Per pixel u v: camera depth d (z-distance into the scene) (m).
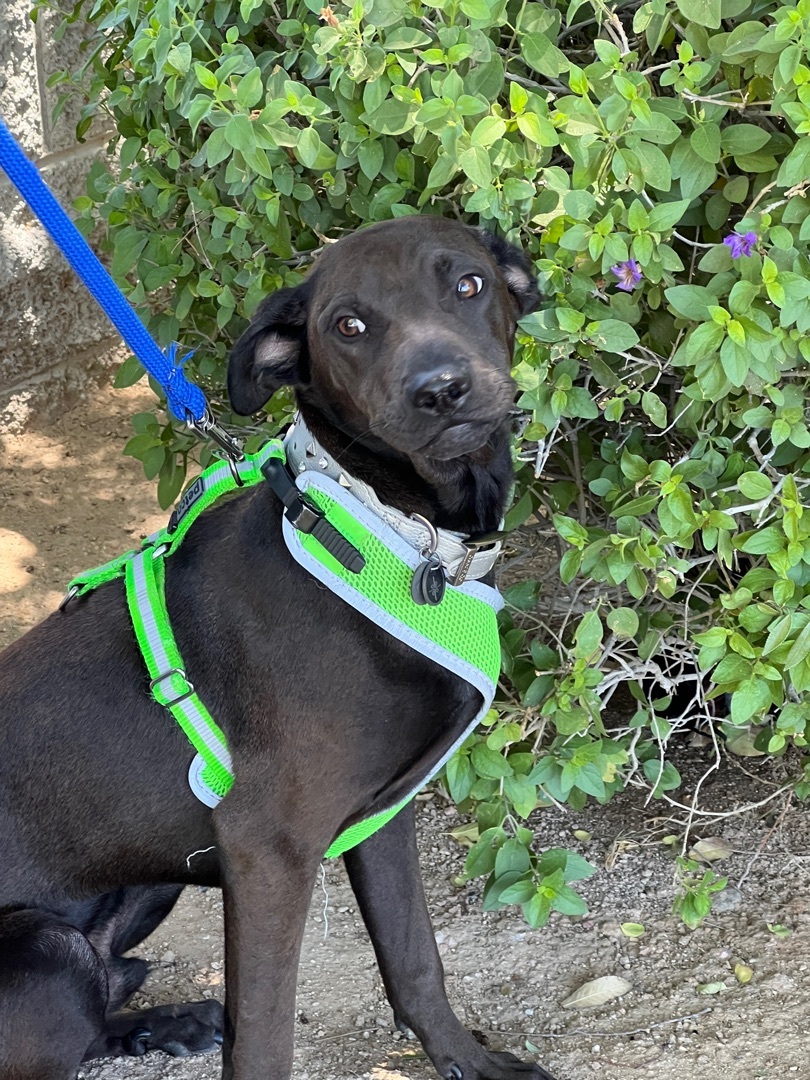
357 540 0.93
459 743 0.99
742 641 1.09
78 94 1.99
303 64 1.12
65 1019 0.95
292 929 0.95
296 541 0.94
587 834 1.34
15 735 0.98
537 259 1.09
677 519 1.07
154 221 1.32
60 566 1.78
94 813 0.98
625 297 1.07
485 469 0.98
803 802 1.34
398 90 1.00
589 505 1.29
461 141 0.99
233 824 0.95
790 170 0.98
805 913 1.21
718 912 1.23
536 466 1.15
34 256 2.02
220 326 1.23
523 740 1.27
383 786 0.97
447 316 0.93
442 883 1.30
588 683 1.13
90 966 0.97
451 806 1.40
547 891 1.14
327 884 1.31
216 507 1.02
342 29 1.00
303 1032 1.13
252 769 0.95
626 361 1.15
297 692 0.94
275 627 0.95
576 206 1.00
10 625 1.66
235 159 1.10
